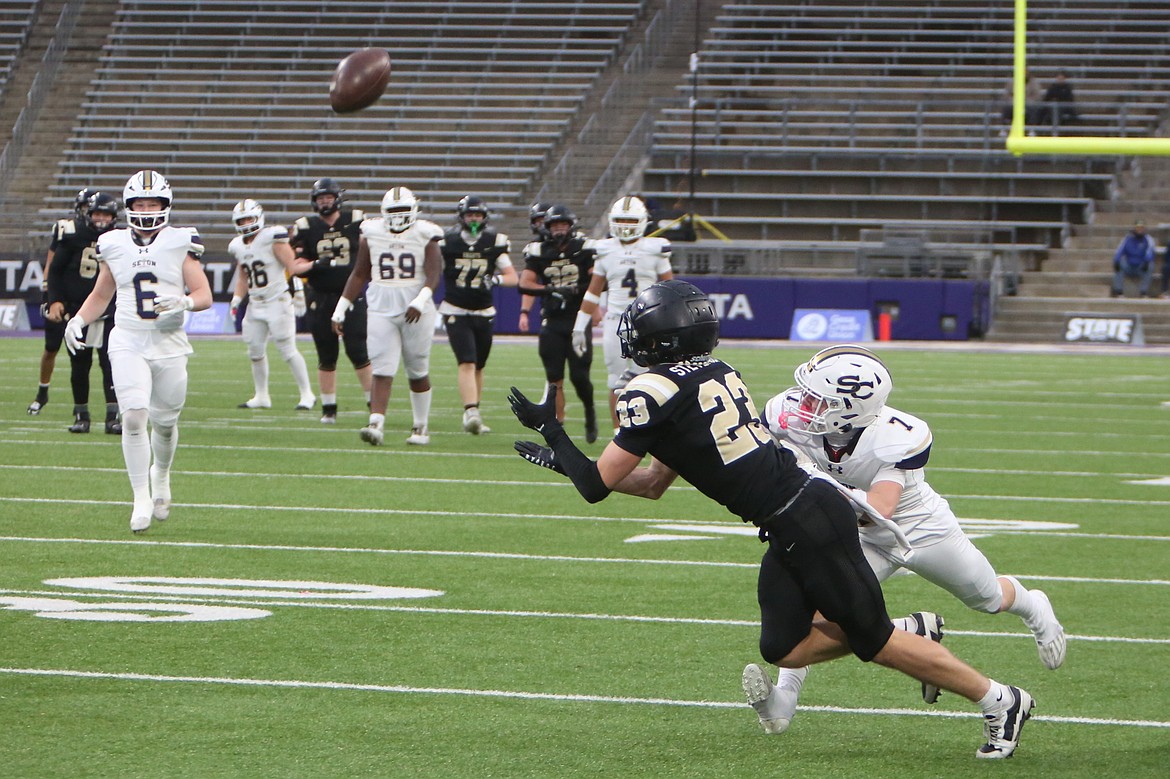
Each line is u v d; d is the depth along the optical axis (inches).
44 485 1402.6
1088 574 1064.2
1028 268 4060.0
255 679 757.9
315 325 1929.1
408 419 2036.2
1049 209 4165.8
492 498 1381.6
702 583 1015.0
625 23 4911.4
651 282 1737.2
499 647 832.9
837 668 808.9
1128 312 3799.2
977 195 4222.4
